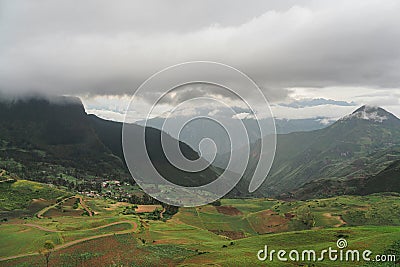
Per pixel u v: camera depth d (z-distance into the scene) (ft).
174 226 306.55
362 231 201.36
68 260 211.00
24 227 319.88
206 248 216.54
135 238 262.88
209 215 355.36
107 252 222.48
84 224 313.32
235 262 155.63
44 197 488.85
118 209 409.69
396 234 170.30
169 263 184.85
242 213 382.42
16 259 223.71
